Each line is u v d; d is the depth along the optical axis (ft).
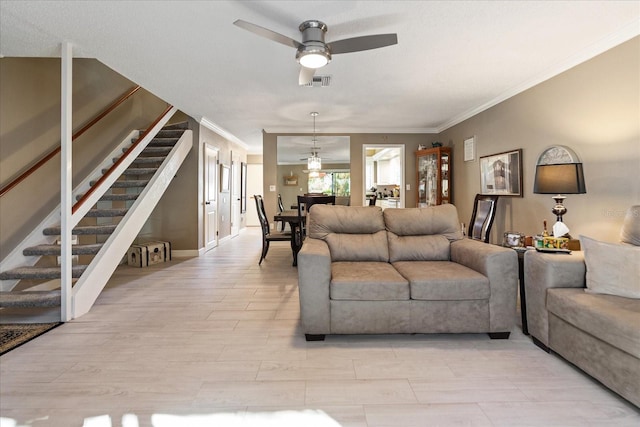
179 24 8.20
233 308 9.64
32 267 10.71
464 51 9.77
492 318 7.45
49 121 11.80
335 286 7.41
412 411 5.04
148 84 12.71
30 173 10.77
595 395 5.41
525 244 9.45
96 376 6.01
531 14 7.77
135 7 7.42
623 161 8.64
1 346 7.20
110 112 15.35
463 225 17.76
